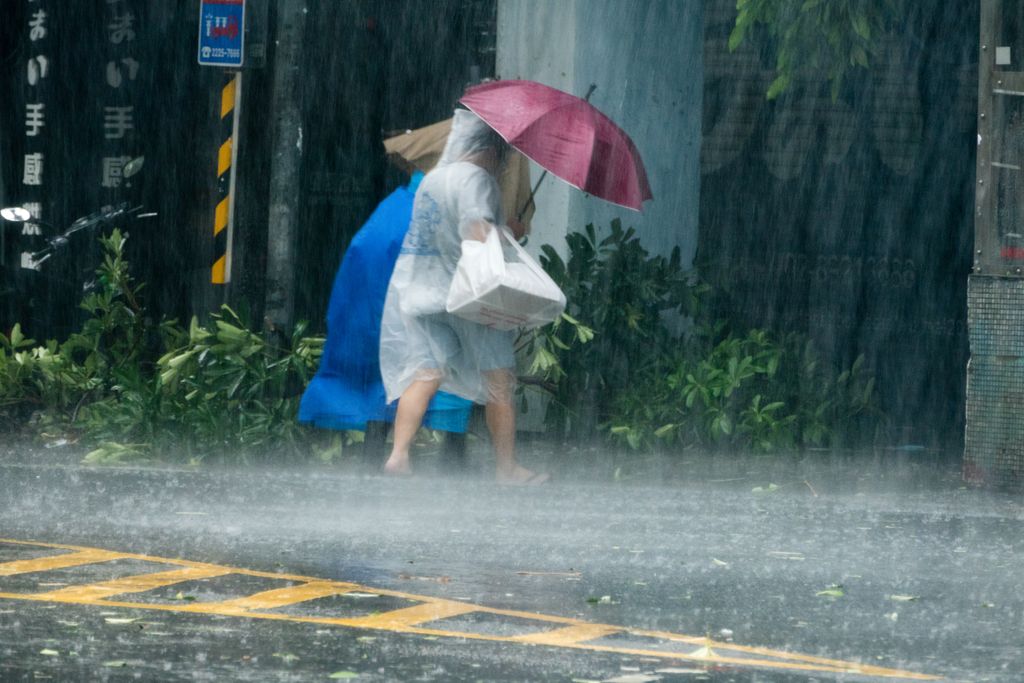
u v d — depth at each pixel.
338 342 29.88
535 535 23.28
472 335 28.22
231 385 32.84
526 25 38.44
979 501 27.88
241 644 15.65
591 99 38.16
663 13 40.22
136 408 32.84
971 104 41.94
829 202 42.31
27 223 46.31
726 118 42.16
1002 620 17.66
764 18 35.34
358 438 32.19
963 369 42.41
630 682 14.30
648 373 35.59
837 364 40.88
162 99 46.47
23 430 36.41
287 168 35.16
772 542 23.11
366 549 21.72
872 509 26.50
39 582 19.00
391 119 44.28
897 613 17.98
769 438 34.25
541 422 37.19
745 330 41.22
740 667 15.02
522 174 29.97
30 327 45.53
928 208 42.28
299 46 35.09
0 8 47.78
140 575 19.53
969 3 41.50
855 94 41.97
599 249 36.25
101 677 14.21
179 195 46.34
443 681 14.23
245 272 36.31
